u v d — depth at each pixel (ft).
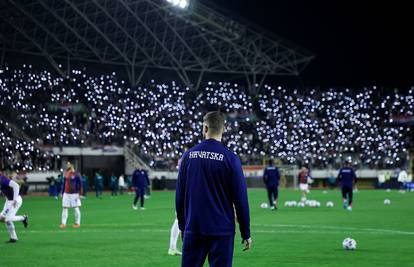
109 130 208.85
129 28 217.97
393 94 244.42
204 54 245.04
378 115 235.81
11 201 55.11
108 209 105.40
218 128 24.27
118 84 232.32
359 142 221.05
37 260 43.75
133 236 60.13
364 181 213.46
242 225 23.30
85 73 229.25
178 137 215.72
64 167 195.52
